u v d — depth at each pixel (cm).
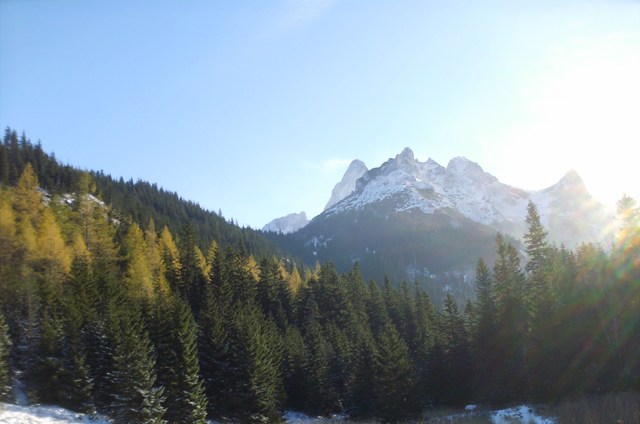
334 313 8112
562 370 4638
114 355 4222
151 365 3953
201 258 8581
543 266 5453
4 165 10744
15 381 4019
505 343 5209
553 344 4791
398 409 4569
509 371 5028
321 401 5772
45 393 3975
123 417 3762
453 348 5803
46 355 4112
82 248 6372
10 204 6944
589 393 4272
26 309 4556
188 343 4372
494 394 5062
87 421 3803
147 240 8300
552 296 4959
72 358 4131
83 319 4566
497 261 5909
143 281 6294
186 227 9244
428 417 4806
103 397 4244
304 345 6228
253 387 4694
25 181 7200
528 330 5044
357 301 8700
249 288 7994
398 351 4766
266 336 5647
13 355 4253
